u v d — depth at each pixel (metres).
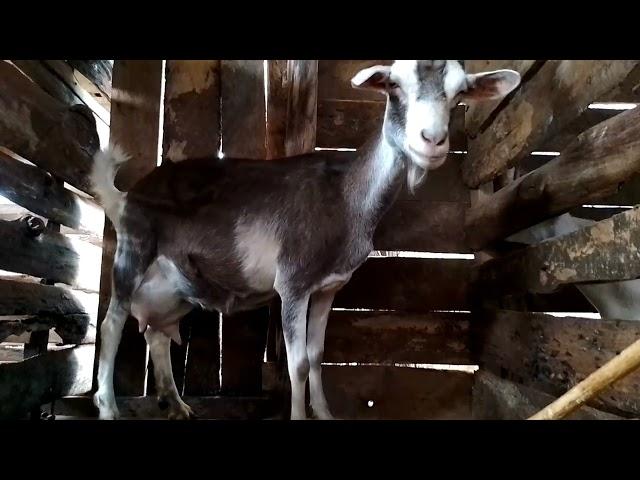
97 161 1.35
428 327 1.78
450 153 1.87
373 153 1.14
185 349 1.63
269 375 1.72
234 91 1.78
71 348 1.64
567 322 1.04
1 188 1.19
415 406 1.76
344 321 1.77
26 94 1.30
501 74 0.97
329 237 1.16
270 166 1.29
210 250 1.24
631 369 0.60
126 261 1.30
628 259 0.81
